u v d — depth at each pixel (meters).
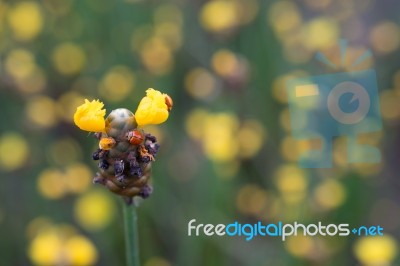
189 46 0.57
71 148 0.50
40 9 0.60
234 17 0.52
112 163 0.28
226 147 0.43
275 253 0.43
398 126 0.55
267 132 0.52
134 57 0.57
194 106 0.55
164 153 0.48
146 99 0.28
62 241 0.36
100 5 0.60
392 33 0.59
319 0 0.61
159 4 0.60
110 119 0.28
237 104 0.50
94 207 0.43
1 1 0.60
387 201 0.51
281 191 0.44
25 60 0.55
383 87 0.57
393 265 0.41
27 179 0.50
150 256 0.45
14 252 0.48
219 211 0.44
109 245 0.45
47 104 0.50
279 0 0.60
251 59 0.56
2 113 0.54
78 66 0.56
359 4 0.64
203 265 0.43
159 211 0.47
